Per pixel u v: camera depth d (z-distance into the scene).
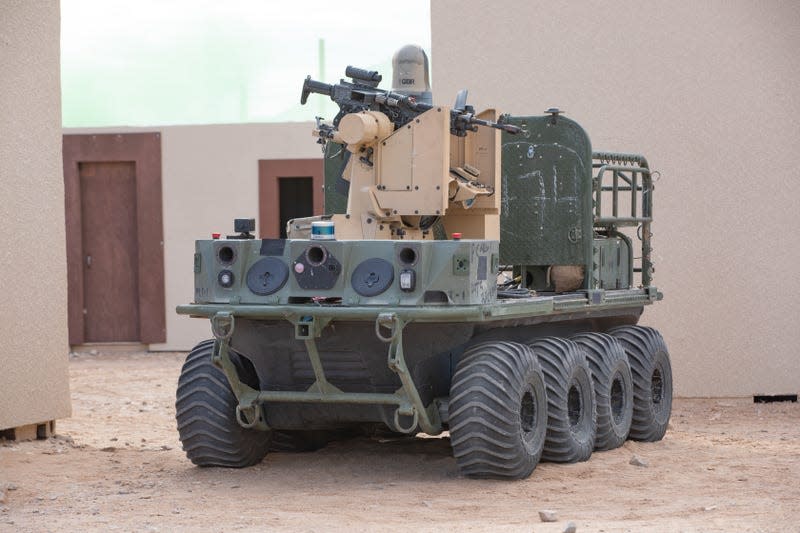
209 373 11.73
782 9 17.95
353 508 9.96
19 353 13.91
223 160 24.66
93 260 25.14
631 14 18.27
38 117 14.14
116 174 25.11
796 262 18.08
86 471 12.12
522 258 13.71
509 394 10.77
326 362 11.25
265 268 11.11
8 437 14.12
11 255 13.80
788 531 8.95
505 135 13.77
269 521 9.44
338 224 12.11
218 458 11.80
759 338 18.19
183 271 24.83
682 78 18.19
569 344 12.36
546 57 18.52
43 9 14.20
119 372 22.08
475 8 18.69
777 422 16.42
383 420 11.41
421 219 12.43
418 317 10.45
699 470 11.97
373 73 12.23
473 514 9.70
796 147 18.00
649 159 18.31
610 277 14.23
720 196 18.19
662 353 14.78
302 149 24.47
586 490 10.74
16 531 9.23
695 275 18.30
